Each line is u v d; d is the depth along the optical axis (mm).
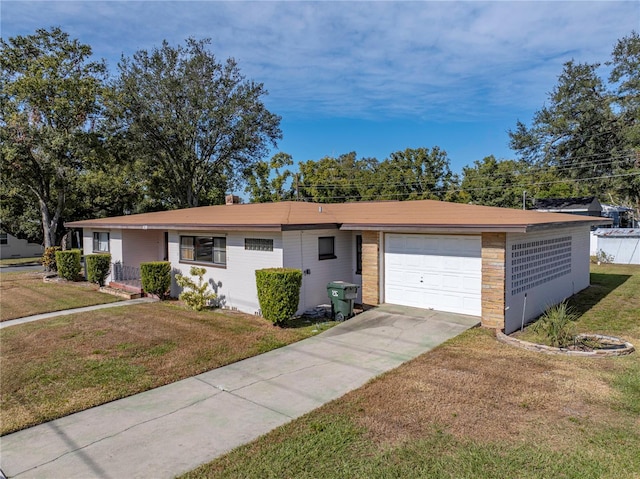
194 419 4918
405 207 12789
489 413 4812
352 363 6828
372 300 10742
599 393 5305
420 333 8258
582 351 6984
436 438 4270
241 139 31453
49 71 22016
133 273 16250
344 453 4031
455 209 11453
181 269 13734
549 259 11039
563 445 4102
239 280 11602
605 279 16719
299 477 3668
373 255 10680
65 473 3836
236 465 3877
